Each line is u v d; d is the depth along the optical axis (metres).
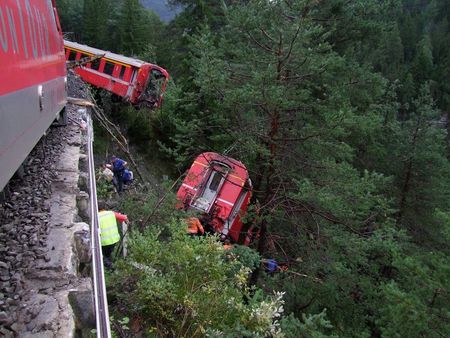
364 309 13.51
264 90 11.17
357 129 14.29
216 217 13.80
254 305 6.32
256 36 13.11
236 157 14.99
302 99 12.68
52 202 6.76
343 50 18.06
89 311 4.47
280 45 11.50
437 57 76.62
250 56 12.64
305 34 11.12
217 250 6.95
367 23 16.78
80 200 7.46
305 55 11.57
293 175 12.80
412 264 10.03
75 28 53.22
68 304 4.33
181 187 14.45
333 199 11.39
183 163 16.61
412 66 63.53
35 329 3.94
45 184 7.58
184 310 6.24
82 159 10.12
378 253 14.66
